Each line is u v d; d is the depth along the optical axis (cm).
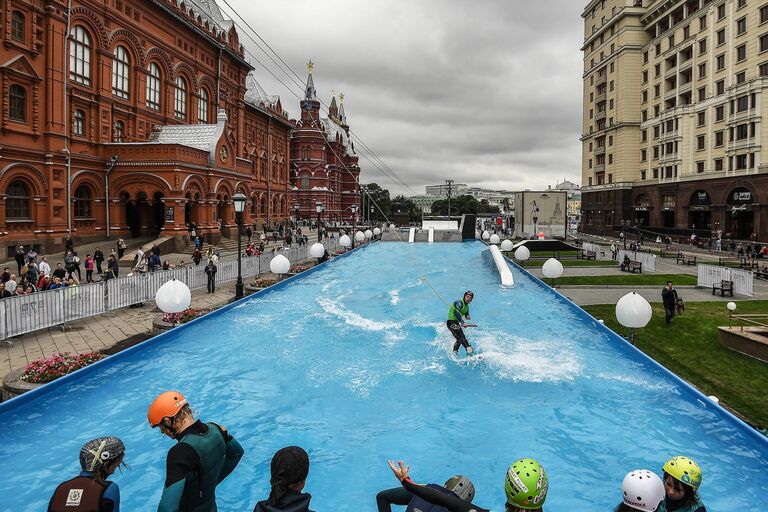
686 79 6706
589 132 9019
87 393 1066
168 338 1502
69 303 1648
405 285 2675
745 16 5491
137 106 4231
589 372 1212
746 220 5697
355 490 707
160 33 4559
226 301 2134
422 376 1180
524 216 5934
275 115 7581
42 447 833
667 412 977
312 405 1011
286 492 354
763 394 1104
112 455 397
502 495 688
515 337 1552
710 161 6072
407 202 18325
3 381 1087
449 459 793
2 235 3055
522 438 865
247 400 1036
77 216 3681
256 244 4731
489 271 3322
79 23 3609
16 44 3106
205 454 398
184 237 3969
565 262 3941
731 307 1534
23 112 3228
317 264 3503
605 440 857
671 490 440
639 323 1347
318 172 10681
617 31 7862
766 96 5188
